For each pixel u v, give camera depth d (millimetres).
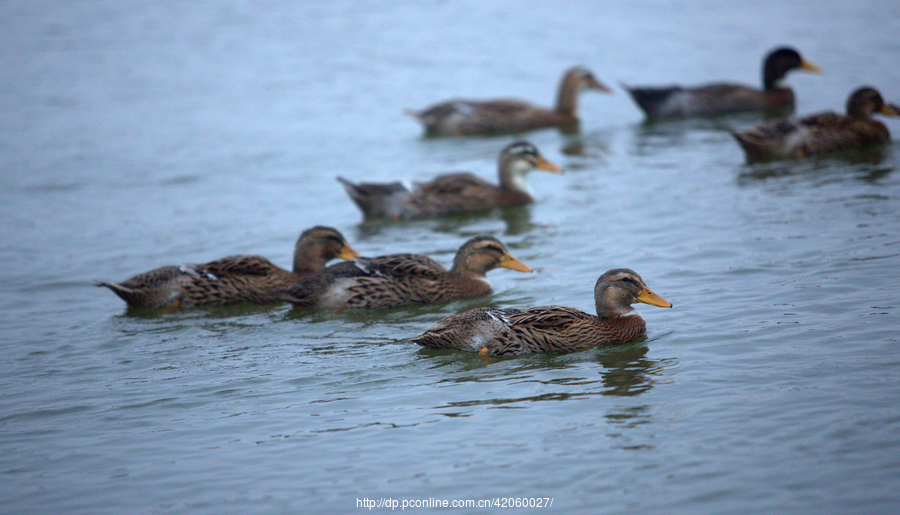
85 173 26172
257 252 19266
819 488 8961
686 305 14344
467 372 12586
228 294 16438
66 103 34469
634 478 9391
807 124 23844
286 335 14531
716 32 41000
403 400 11664
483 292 16375
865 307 13328
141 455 10508
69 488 9820
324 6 49844
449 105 30812
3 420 11547
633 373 12086
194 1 51844
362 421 11086
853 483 8992
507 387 11922
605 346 13344
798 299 13984
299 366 13031
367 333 14500
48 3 51344
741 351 12367
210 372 12930
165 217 22109
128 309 16312
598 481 9391
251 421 11266
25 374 13094
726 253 16594
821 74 32219
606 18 44719
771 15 43156
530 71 37094
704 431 10203
